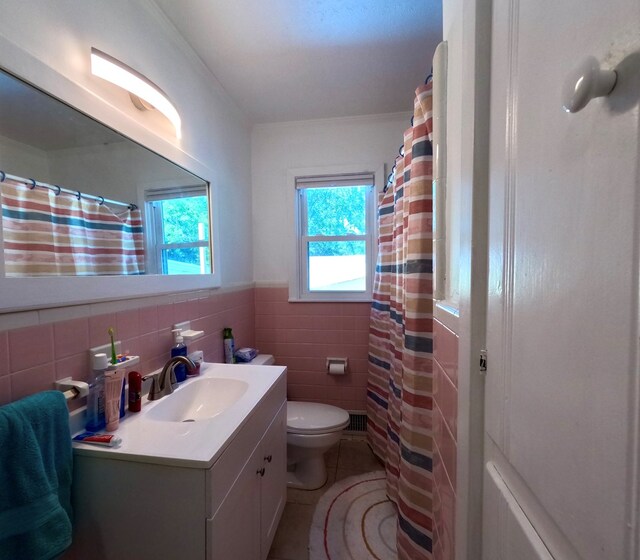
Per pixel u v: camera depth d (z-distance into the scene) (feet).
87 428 2.80
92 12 3.05
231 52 4.86
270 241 7.46
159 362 3.95
